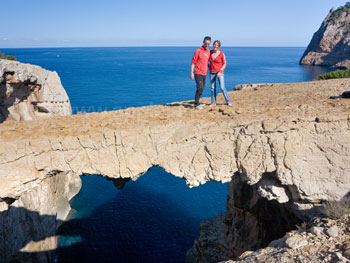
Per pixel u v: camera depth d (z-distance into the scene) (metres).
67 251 19.53
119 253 19.39
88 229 22.06
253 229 14.87
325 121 7.96
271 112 8.89
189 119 8.79
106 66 162.25
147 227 22.44
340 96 11.36
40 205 17.94
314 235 6.20
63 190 23.19
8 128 8.19
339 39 142.25
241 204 14.81
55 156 7.69
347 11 146.12
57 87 30.70
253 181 8.37
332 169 8.12
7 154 7.23
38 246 17.03
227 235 17.30
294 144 8.02
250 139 7.98
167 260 18.81
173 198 27.20
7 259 14.05
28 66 24.17
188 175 8.29
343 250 5.31
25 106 24.09
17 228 15.09
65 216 23.30
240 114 9.02
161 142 8.02
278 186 8.75
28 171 7.52
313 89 14.98
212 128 8.08
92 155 7.84
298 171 8.17
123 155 7.97
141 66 165.88
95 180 30.80
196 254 18.12
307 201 8.52
